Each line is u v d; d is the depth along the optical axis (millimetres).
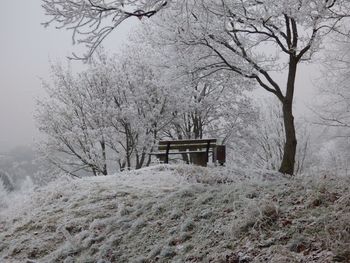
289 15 12094
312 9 11633
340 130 20453
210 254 4969
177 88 17219
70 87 20781
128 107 20359
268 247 4645
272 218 5145
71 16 6117
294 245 4449
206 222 5801
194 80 15594
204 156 12219
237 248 4855
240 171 10211
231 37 13867
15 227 8102
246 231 5148
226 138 22422
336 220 4605
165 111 20953
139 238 6156
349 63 16734
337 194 5336
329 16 11523
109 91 20578
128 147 20641
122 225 6746
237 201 5910
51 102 20953
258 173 10234
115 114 19984
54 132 20844
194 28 13258
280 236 4715
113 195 8297
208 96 20328
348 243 4121
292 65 13211
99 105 20062
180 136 22219
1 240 7695
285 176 10305
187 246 5348
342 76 17203
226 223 5508
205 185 7789
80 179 10445
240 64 14016
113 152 20953
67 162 21031
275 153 21828
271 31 12859
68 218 7723
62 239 7105
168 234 5910
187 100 20031
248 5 12578
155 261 5387
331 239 4309
